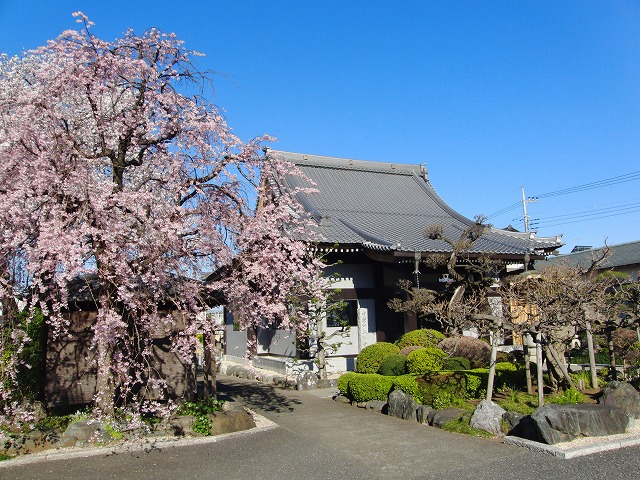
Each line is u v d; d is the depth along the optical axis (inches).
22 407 293.4
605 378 409.1
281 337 670.5
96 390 323.3
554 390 373.7
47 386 338.0
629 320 400.5
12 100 304.7
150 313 311.1
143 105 316.8
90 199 273.0
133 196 283.3
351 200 814.5
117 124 315.6
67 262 254.1
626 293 398.9
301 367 586.9
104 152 317.4
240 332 812.0
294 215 381.7
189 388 374.9
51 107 297.1
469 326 388.2
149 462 266.4
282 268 340.5
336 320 588.4
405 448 283.4
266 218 338.6
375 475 240.4
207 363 385.7
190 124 315.3
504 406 336.5
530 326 329.1
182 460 269.4
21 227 280.5
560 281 363.9
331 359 601.9
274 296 339.6
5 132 299.3
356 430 332.2
